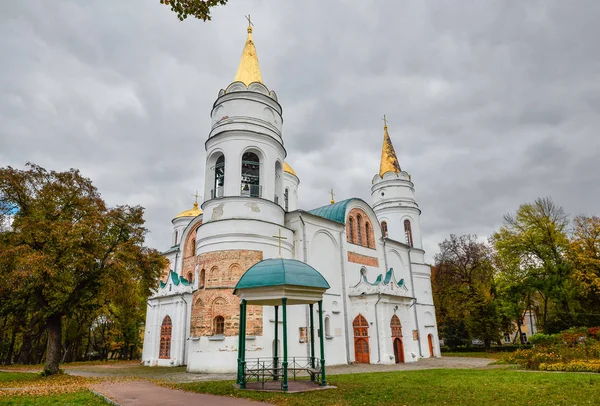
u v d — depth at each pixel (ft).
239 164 90.79
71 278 75.36
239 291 54.65
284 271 52.03
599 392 42.06
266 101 98.78
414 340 125.29
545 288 133.08
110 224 78.18
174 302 109.19
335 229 107.96
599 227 128.47
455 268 169.78
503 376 57.21
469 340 166.91
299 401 39.52
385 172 149.89
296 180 145.38
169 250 131.75
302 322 90.27
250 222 85.35
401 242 138.21
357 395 42.60
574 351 74.49
